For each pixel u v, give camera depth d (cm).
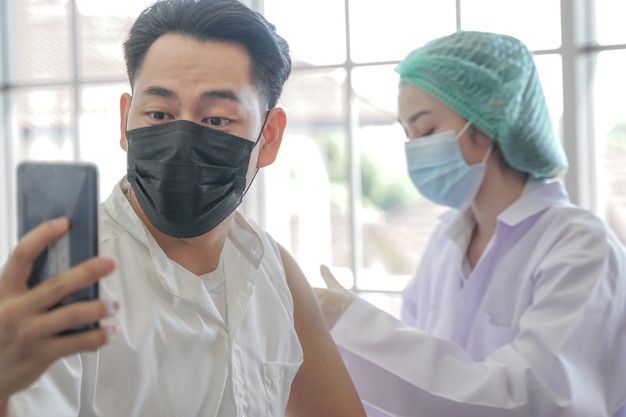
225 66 101
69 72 271
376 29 235
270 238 126
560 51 213
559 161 183
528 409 158
